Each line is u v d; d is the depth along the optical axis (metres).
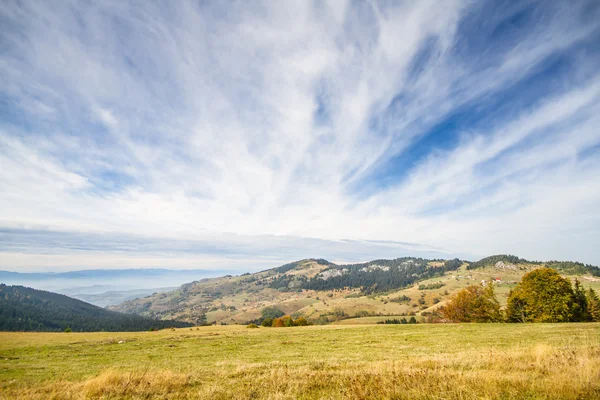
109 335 49.66
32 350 30.84
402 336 33.28
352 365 12.58
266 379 10.30
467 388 7.56
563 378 7.64
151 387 9.84
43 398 9.43
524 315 48.16
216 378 11.17
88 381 10.29
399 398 7.39
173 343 35.47
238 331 53.16
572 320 42.97
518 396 6.86
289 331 49.41
